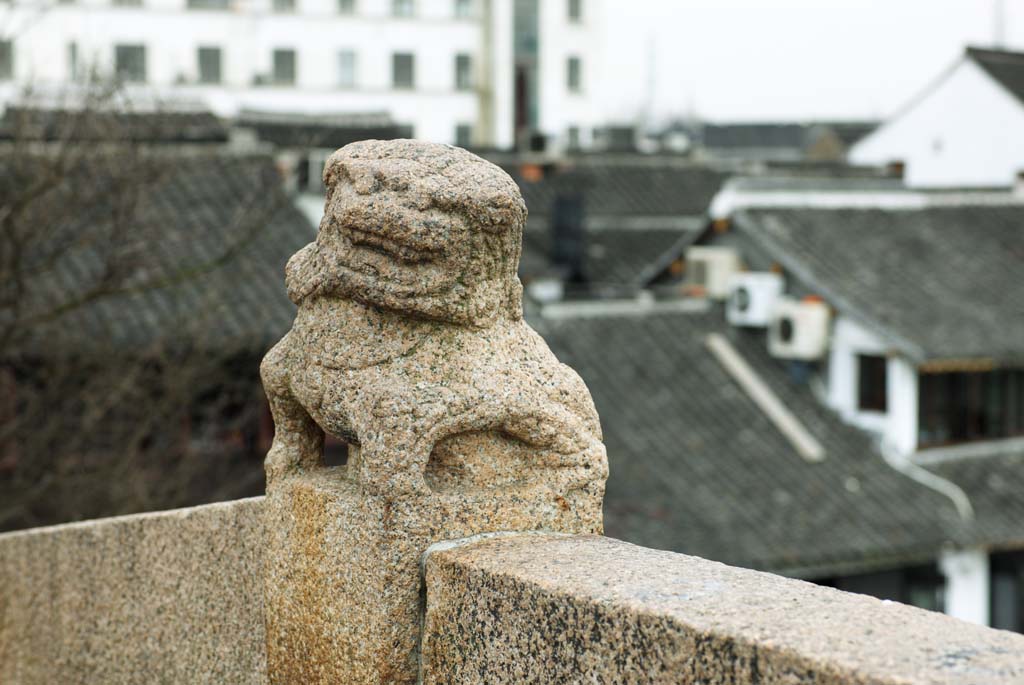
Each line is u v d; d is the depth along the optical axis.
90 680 4.77
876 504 13.45
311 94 39.59
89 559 4.72
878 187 18.59
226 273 12.95
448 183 3.12
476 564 2.98
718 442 14.12
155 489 10.09
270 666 3.51
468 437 3.25
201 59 37.81
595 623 2.65
